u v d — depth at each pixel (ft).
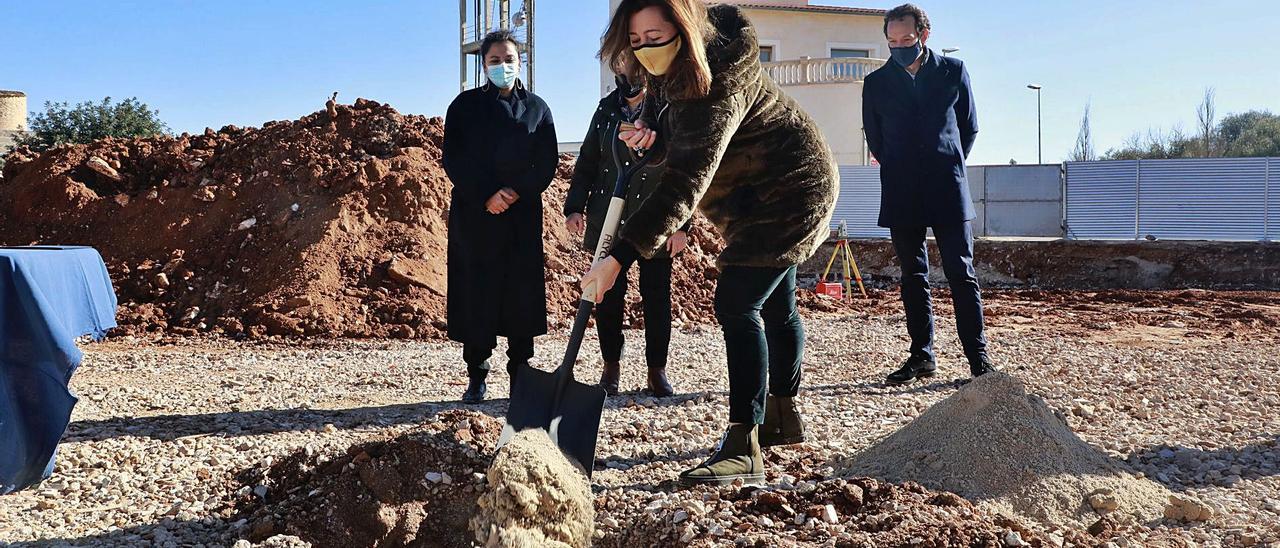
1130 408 18.11
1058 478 11.74
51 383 13.05
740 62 11.34
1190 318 38.86
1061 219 75.51
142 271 36.83
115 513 12.12
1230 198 66.74
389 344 31.12
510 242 19.70
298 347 30.50
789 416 14.40
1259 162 65.92
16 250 13.48
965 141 22.74
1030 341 30.04
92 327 15.29
